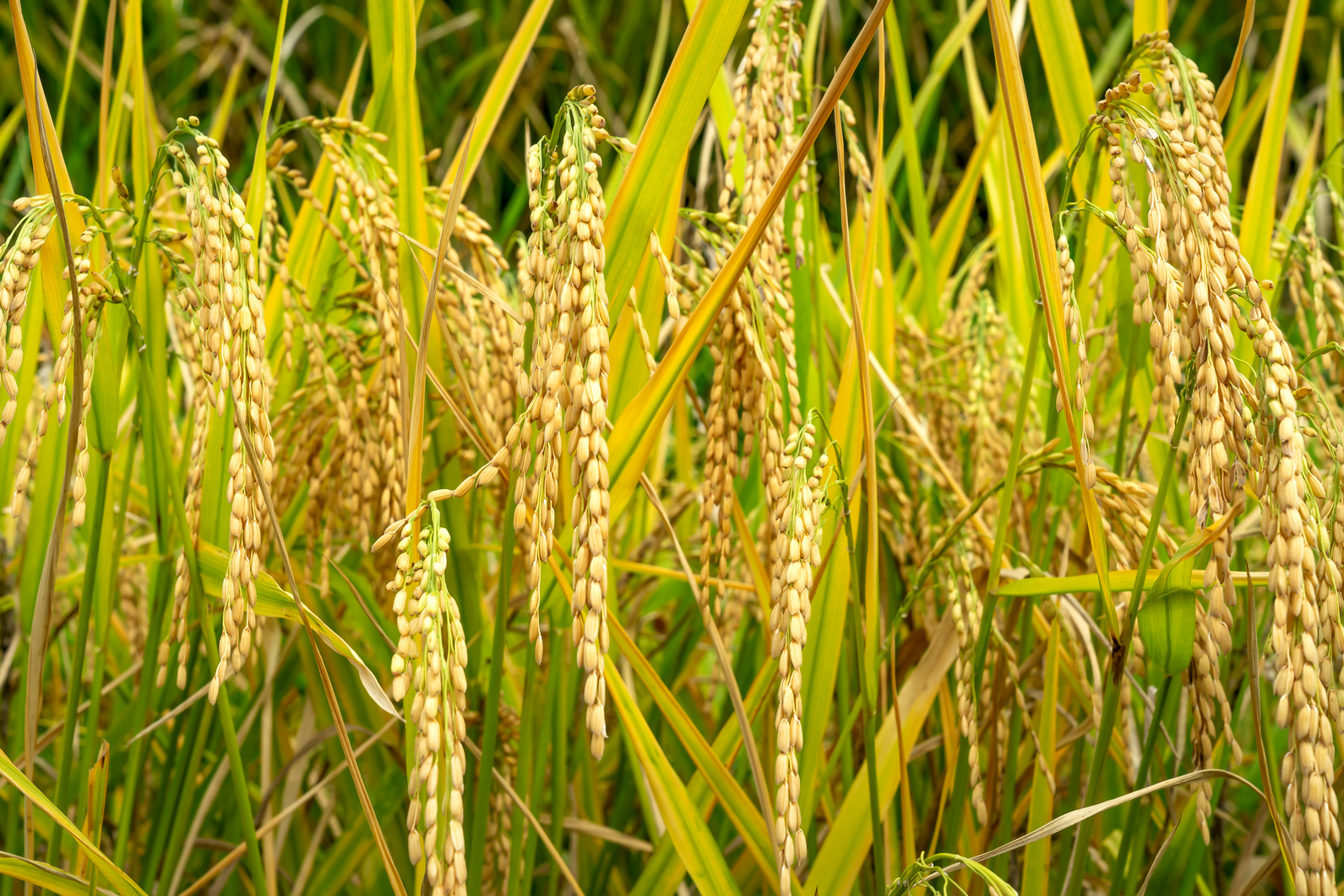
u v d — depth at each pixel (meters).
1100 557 0.79
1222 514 0.75
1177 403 0.77
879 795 0.84
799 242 0.84
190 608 0.86
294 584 0.76
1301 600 0.73
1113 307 0.95
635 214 0.80
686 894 0.96
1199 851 0.87
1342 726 0.74
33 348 0.91
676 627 1.03
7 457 0.95
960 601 0.83
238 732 0.91
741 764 0.91
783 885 0.74
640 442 0.80
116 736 0.90
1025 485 0.95
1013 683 0.83
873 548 0.83
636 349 0.84
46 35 2.65
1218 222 0.75
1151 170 0.75
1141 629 0.78
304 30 2.83
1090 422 0.77
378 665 0.92
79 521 0.77
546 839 0.81
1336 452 0.75
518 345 0.83
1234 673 0.94
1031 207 0.77
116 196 0.88
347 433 0.84
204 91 2.93
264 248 0.84
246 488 0.76
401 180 0.85
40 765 0.95
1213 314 0.74
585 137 0.76
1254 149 2.39
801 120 0.85
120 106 0.89
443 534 0.74
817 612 0.83
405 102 0.84
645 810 0.89
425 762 0.71
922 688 0.85
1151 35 0.81
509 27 2.76
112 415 0.82
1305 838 0.73
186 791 0.86
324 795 0.98
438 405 0.87
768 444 0.81
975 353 1.05
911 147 1.11
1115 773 0.95
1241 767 1.01
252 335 0.76
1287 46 0.89
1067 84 0.89
